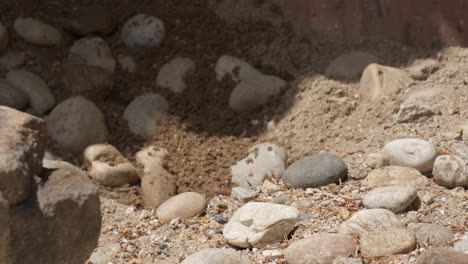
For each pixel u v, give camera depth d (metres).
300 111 2.60
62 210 2.02
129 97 2.66
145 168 2.50
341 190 2.40
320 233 2.27
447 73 2.61
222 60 2.70
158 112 2.62
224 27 2.79
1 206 1.96
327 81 2.64
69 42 2.73
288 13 2.81
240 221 2.31
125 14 2.79
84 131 2.54
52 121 2.56
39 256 2.01
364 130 2.55
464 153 2.42
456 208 2.31
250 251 2.28
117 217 2.42
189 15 2.79
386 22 2.73
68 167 2.07
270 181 2.47
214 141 2.59
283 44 2.76
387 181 2.39
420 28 2.70
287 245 2.28
